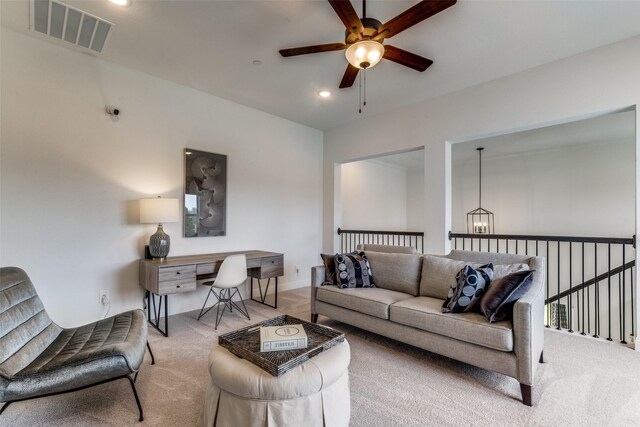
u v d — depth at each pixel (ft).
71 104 9.66
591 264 18.76
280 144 15.70
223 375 4.92
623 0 7.29
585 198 19.33
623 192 18.10
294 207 16.42
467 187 24.49
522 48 9.35
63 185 9.52
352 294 9.62
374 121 15.29
